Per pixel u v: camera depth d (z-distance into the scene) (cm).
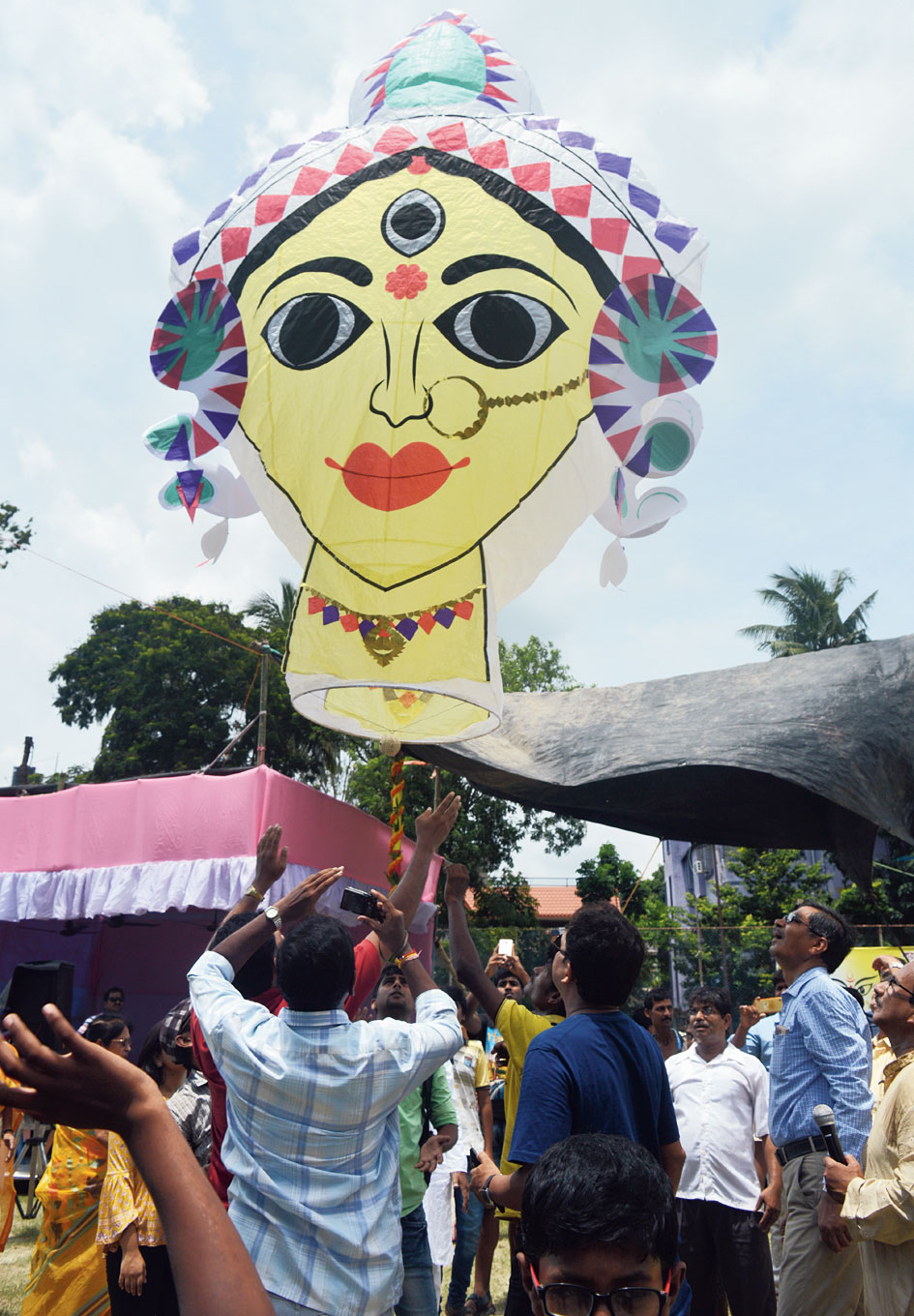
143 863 890
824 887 2120
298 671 385
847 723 551
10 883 953
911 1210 283
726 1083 454
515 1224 367
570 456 395
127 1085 105
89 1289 399
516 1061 315
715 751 563
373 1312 220
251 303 400
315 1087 226
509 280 386
